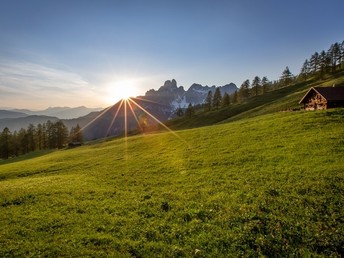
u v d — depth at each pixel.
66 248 13.88
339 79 126.50
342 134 36.31
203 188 23.45
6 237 15.87
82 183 30.53
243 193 20.53
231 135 49.44
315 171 23.77
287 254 12.23
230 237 13.91
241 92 185.25
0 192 28.34
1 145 150.88
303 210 16.27
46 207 21.50
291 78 191.50
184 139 55.22
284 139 38.84
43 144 173.25
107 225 16.72
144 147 55.72
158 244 13.82
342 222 14.59
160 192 23.84
